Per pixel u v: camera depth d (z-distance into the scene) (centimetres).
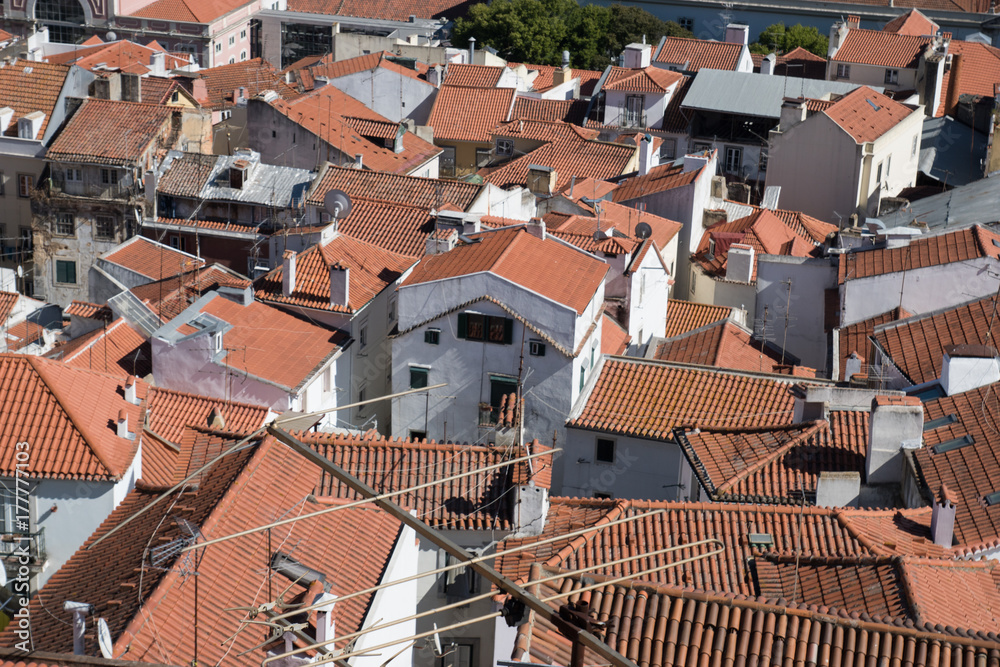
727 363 6131
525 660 2794
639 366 5841
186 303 6550
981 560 3591
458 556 1675
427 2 19338
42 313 7225
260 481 3841
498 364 5688
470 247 6159
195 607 3111
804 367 6378
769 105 11356
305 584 3425
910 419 4303
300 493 3922
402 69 12344
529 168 9319
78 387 4441
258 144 10419
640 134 11019
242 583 3372
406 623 3919
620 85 11850
